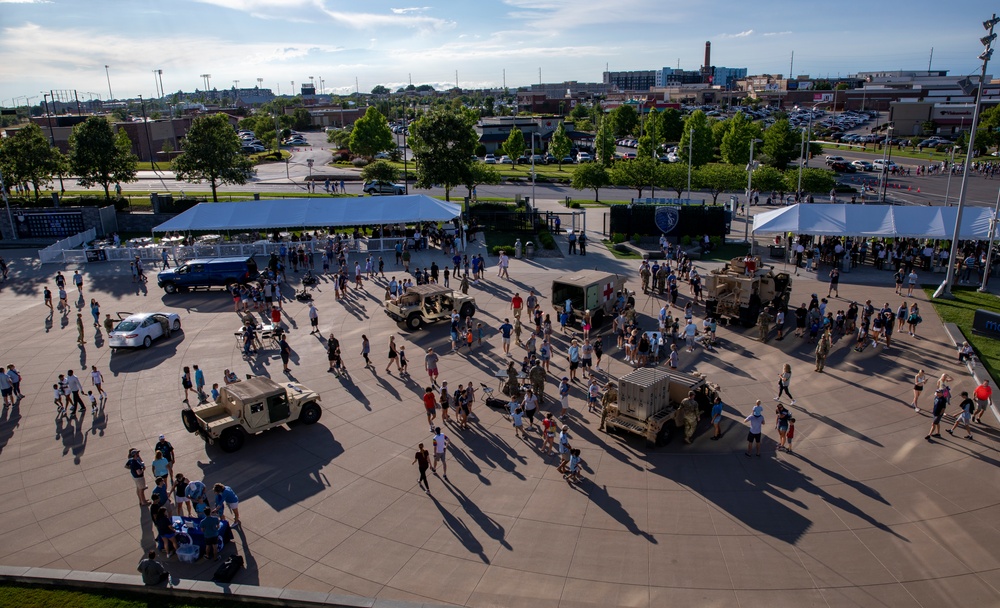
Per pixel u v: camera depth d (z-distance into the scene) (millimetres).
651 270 35969
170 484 17906
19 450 20031
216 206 45594
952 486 17078
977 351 26141
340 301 34250
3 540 15852
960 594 13312
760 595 13367
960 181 76438
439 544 15203
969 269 36625
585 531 15547
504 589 13680
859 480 17484
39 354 27812
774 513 16141
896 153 105062
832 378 24109
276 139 129000
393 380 24516
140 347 28234
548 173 87312
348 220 45188
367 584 13953
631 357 26188
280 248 42438
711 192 72438
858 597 13273
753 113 170625
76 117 106062
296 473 18406
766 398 22578
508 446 19656
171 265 42219
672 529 15555
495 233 50719
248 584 14008
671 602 13203
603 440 19938
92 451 19969
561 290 30453
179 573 14500
